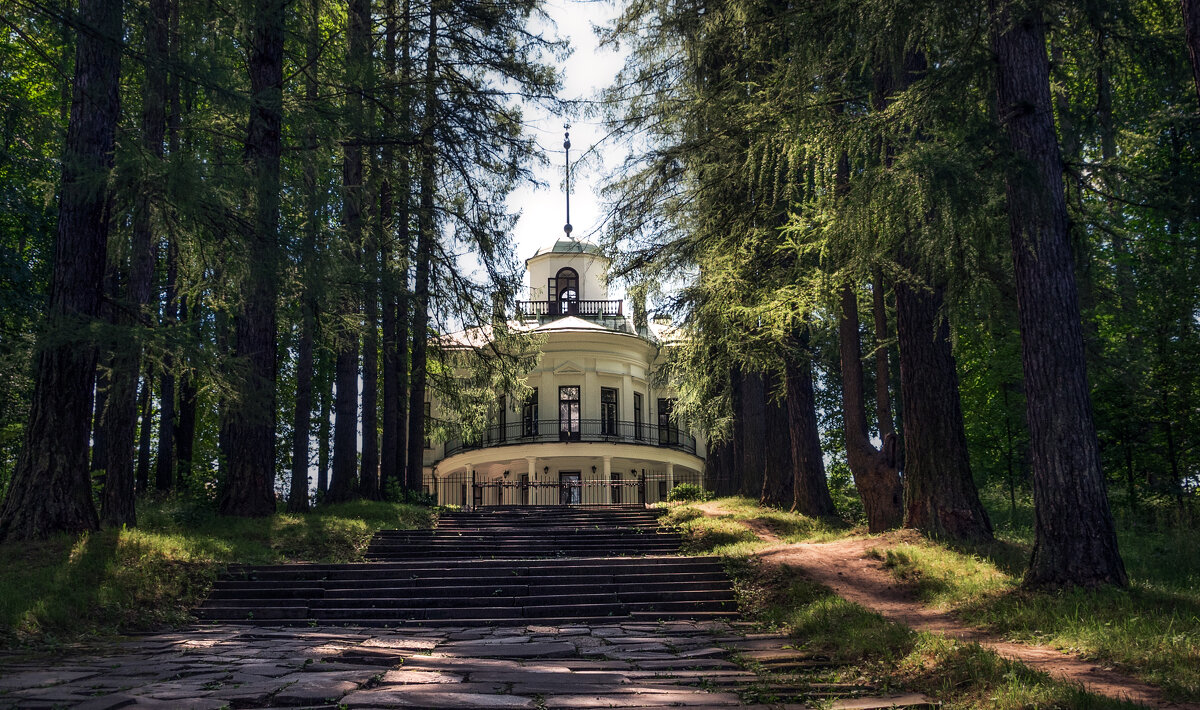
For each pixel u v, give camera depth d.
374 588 13.37
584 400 37.81
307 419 20.73
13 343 12.66
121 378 12.14
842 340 16.67
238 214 13.53
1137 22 10.62
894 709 5.96
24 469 12.80
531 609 12.46
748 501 22.84
